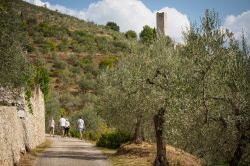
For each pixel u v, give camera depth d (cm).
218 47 1489
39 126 2991
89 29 11088
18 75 1627
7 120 1630
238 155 1437
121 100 2209
